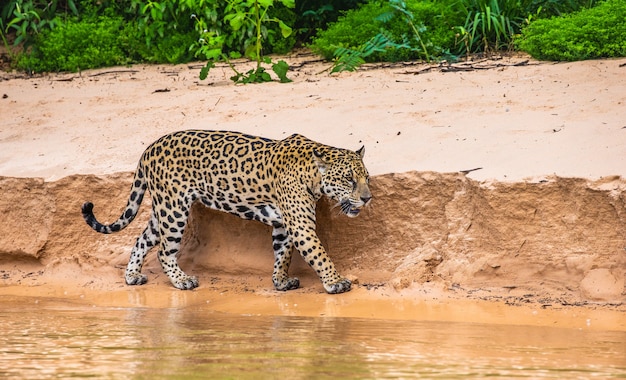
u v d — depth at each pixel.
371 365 10.00
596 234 13.31
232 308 13.75
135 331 12.07
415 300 13.55
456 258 14.05
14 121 19.34
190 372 9.88
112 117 18.97
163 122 18.33
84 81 22.88
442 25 22.64
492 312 12.78
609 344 10.94
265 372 9.80
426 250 14.21
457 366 9.90
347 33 23.16
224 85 21.28
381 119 16.95
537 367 9.82
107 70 24.41
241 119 17.88
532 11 23.25
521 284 13.62
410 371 9.72
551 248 13.53
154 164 15.24
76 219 16.31
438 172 14.30
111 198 16.12
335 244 14.89
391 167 14.80
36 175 16.55
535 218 13.61
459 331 11.77
